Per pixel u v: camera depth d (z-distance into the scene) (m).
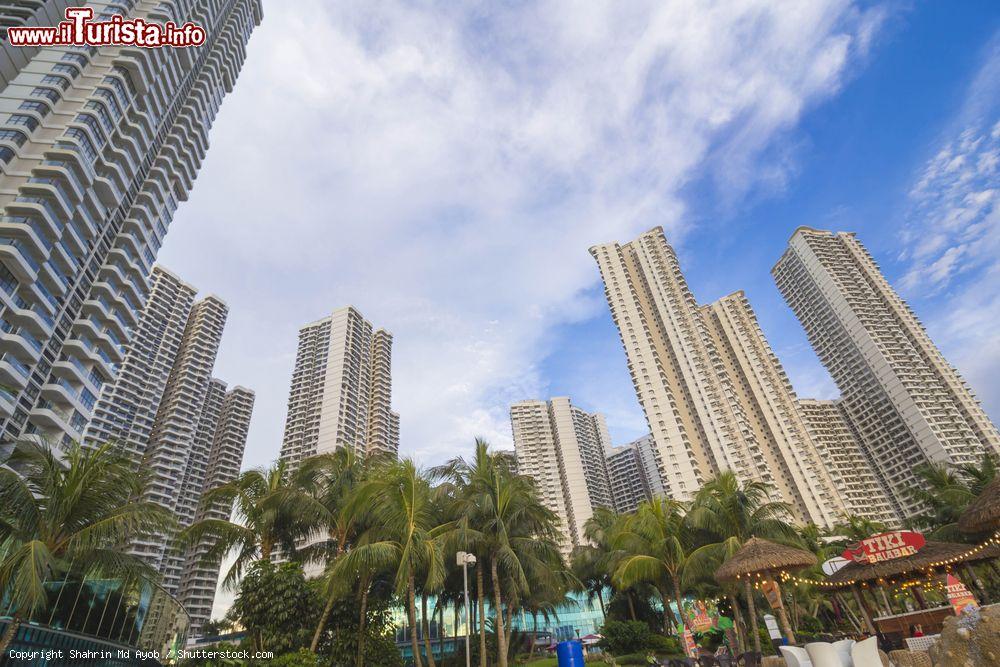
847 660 9.05
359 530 24.88
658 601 41.34
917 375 118.75
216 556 22.25
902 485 115.44
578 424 154.12
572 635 69.69
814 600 43.66
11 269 42.50
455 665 28.75
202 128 76.75
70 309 52.12
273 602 19.70
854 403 129.00
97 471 16.33
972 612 8.77
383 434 135.12
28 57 53.69
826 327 137.38
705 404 92.38
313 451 116.44
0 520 14.98
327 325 141.25
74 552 15.47
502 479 24.03
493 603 32.22
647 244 115.81
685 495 84.06
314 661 17.55
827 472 101.75
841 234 150.12
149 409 111.12
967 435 108.94
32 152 47.94
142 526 16.80
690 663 17.84
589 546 41.03
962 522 15.41
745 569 17.97
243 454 138.00
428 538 20.34
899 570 16.95
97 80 55.56
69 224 48.69
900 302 134.88
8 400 42.00
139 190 64.44
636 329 103.00
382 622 22.59
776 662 14.88
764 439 102.81
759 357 113.06
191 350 127.12
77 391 51.50
